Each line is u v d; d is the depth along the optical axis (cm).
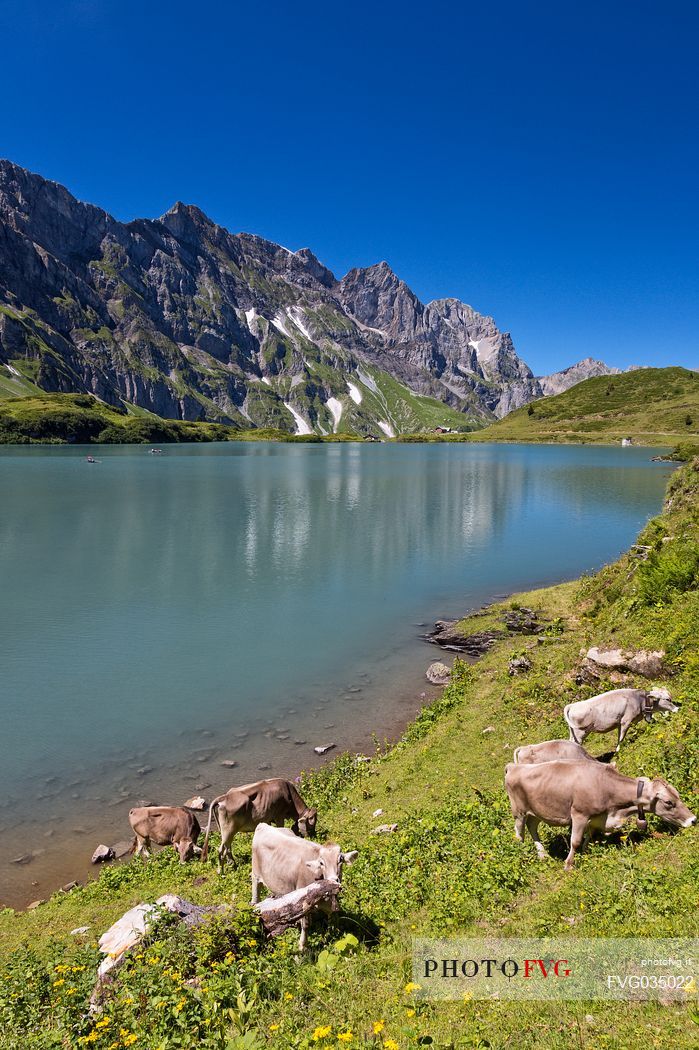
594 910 852
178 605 4225
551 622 3331
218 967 835
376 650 3403
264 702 2759
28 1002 876
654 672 1917
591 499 9944
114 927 1009
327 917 958
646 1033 591
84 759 2269
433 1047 636
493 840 1190
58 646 3459
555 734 1778
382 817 1582
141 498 9700
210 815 1444
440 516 8181
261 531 7006
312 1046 666
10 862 1697
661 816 1016
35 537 6488
